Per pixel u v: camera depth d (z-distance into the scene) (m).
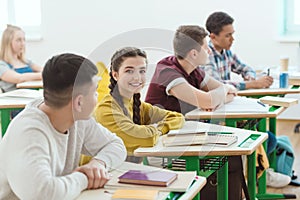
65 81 1.57
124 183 1.67
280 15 5.52
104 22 5.75
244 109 2.99
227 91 3.21
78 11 5.78
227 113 2.92
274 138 3.56
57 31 5.84
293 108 5.45
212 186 2.47
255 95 3.67
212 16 3.94
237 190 2.71
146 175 1.70
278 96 3.73
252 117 2.94
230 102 3.21
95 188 1.66
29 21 6.03
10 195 1.65
